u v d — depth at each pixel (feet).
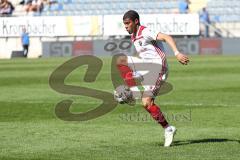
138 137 107.04
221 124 121.70
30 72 272.72
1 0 470.80
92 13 478.59
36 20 436.76
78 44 413.39
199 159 86.89
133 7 475.31
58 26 434.30
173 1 468.75
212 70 271.28
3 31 442.50
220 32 444.55
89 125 121.90
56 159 87.61
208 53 402.52
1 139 105.40
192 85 208.13
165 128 97.86
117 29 426.10
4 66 319.27
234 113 137.69
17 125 122.21
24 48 431.02
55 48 419.54
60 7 479.82
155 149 95.14
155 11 470.39
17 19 439.63
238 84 210.59
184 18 415.64
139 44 99.04
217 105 152.97
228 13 454.40
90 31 430.20
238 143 100.17
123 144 100.12
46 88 202.90
